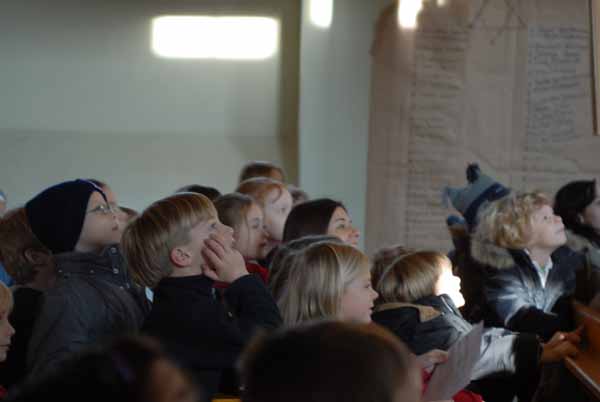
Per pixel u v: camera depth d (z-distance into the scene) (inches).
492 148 390.0
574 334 224.2
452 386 154.8
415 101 387.9
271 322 146.1
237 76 395.9
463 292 245.3
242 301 148.1
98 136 392.8
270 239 239.8
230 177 390.6
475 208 284.8
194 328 140.6
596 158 388.2
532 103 388.8
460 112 388.8
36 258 165.2
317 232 216.8
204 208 150.1
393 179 389.4
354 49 386.6
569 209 265.0
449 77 388.2
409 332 185.0
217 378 139.4
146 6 391.2
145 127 395.2
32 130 390.6
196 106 395.9
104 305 155.3
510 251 236.2
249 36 394.9
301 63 385.7
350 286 151.6
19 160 383.6
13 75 389.1
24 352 163.9
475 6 386.6
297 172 395.2
